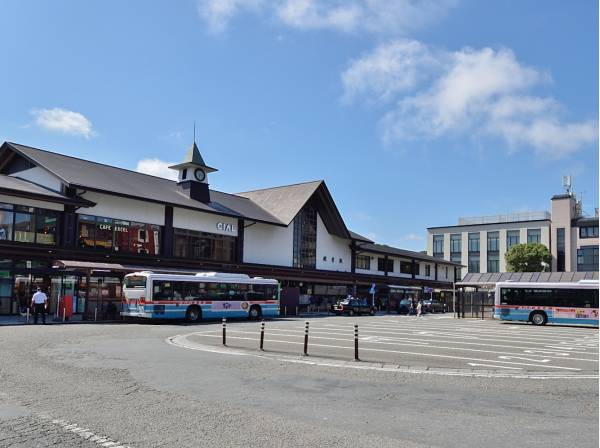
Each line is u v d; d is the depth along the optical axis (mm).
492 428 7742
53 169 32688
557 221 90375
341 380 11602
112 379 10891
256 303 34375
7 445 6484
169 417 7938
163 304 29062
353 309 48250
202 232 41812
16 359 13312
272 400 9328
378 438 7082
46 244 30109
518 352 18172
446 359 15781
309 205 54438
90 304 30875
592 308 36000
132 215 36375
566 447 6855
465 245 98938
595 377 12906
